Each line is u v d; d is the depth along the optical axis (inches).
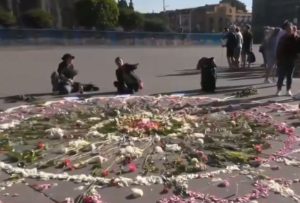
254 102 479.8
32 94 551.8
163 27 3213.6
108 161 277.6
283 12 4013.3
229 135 329.7
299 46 506.0
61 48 1606.8
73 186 240.7
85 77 726.5
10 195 229.6
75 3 2999.5
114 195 228.7
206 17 5255.9
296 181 246.4
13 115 418.0
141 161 277.9
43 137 334.6
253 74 775.1
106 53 1362.0
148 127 344.2
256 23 4266.7
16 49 1498.5
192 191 232.2
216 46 2017.7
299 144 318.0
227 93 553.0
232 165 270.5
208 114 410.6
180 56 1283.2
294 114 416.5
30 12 2471.7
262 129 353.7
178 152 293.1
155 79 699.4
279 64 516.1
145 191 233.0
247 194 228.1
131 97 518.0
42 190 235.5
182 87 609.3
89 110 422.9
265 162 276.4
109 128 349.1
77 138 328.5
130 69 558.9
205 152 293.3
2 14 2356.1
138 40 1996.8
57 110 438.0
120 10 3058.6
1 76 735.7
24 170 262.4
